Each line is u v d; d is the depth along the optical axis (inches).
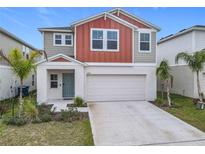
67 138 279.9
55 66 565.6
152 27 625.0
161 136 291.9
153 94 621.6
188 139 279.0
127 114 430.9
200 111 453.1
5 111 438.9
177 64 743.7
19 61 388.2
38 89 560.7
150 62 621.0
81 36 585.6
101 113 438.9
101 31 593.0
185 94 687.7
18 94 728.3
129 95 617.0
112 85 608.7
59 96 637.3
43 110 450.3
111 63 599.2
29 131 309.3
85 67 589.3
